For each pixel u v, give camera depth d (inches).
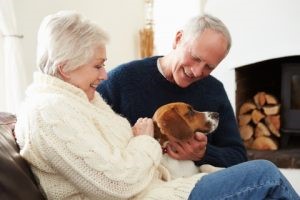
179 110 49.3
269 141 114.6
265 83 126.9
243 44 110.9
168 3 122.3
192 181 44.5
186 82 54.4
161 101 57.0
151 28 122.7
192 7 117.0
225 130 60.2
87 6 113.0
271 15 107.5
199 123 49.3
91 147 39.1
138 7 128.0
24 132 42.0
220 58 51.8
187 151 49.4
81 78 43.5
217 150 56.7
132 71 57.9
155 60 58.8
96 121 43.7
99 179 38.9
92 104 45.6
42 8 102.1
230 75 113.5
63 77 43.3
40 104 40.3
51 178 41.2
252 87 126.9
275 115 113.3
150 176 43.0
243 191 40.7
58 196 41.0
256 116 115.3
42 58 43.1
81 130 39.8
